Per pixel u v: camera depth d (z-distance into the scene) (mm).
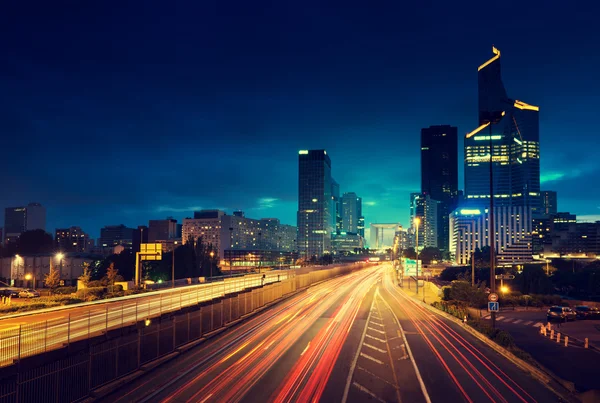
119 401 22281
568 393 23953
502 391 24312
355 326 45875
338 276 145500
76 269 106375
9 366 19234
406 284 102438
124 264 101562
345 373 27750
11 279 102312
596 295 102688
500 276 68875
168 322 32188
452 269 139375
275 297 68312
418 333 42344
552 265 158625
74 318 31609
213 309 41500
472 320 47438
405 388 24875
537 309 65500
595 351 38219
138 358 27453
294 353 32969
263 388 24422
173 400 22438
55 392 20500
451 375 27594
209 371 27797
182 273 109750
